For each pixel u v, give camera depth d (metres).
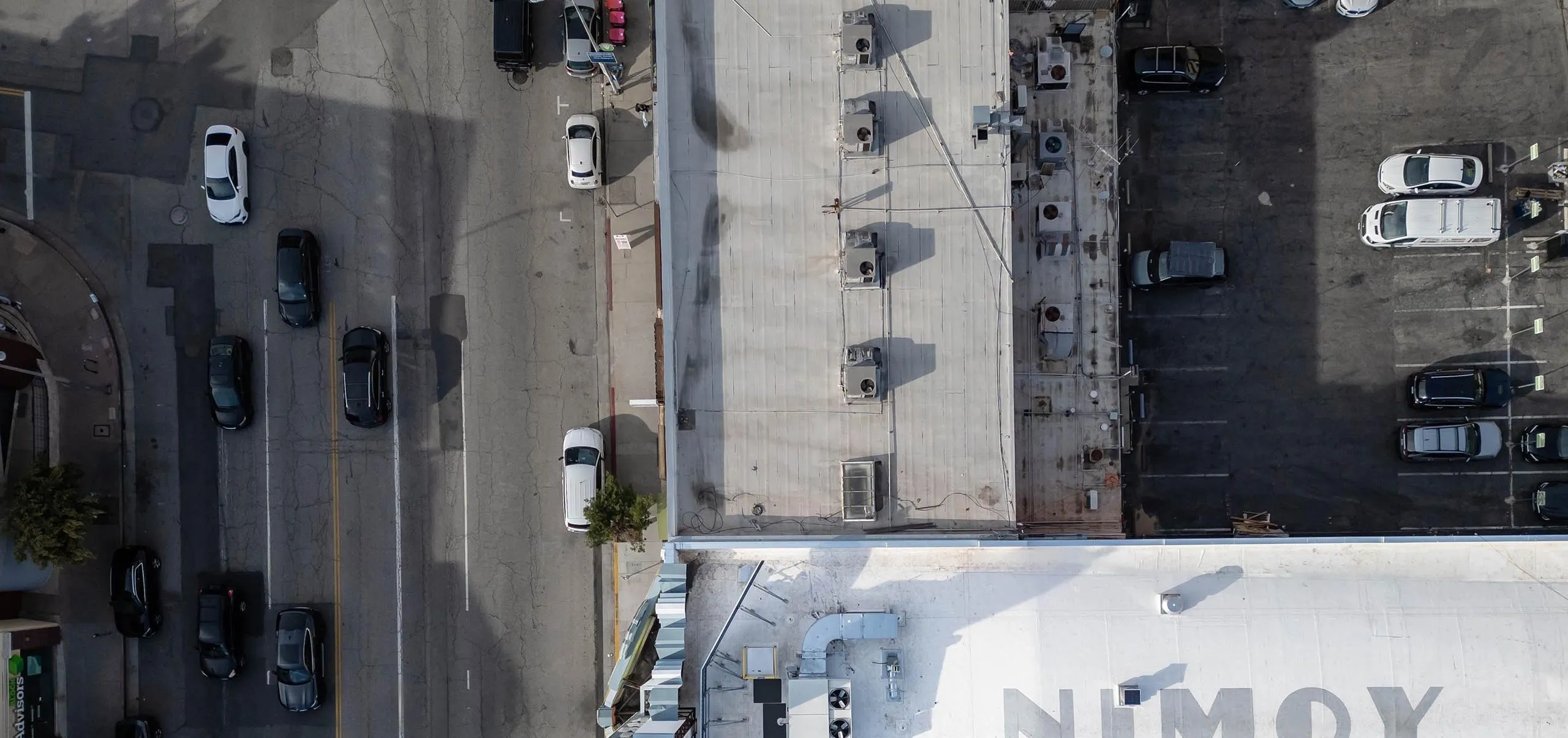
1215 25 34.12
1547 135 33.62
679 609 24.64
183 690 34.19
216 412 33.66
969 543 25.53
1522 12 33.62
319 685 33.84
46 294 34.22
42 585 34.12
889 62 26.66
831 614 26.08
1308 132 34.06
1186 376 34.22
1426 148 33.91
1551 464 33.38
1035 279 30.47
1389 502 33.88
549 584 34.22
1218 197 34.22
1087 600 26.30
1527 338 33.56
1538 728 25.91
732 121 26.67
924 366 26.59
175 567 34.22
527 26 33.88
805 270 26.62
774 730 25.38
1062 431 30.53
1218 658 26.16
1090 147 30.50
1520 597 26.22
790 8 26.62
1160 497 34.22
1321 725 26.00
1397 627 26.14
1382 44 33.91
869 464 26.00
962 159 26.67
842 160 26.64
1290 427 34.06
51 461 34.03
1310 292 34.03
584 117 33.88
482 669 34.22
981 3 26.58
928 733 26.08
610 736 26.02
